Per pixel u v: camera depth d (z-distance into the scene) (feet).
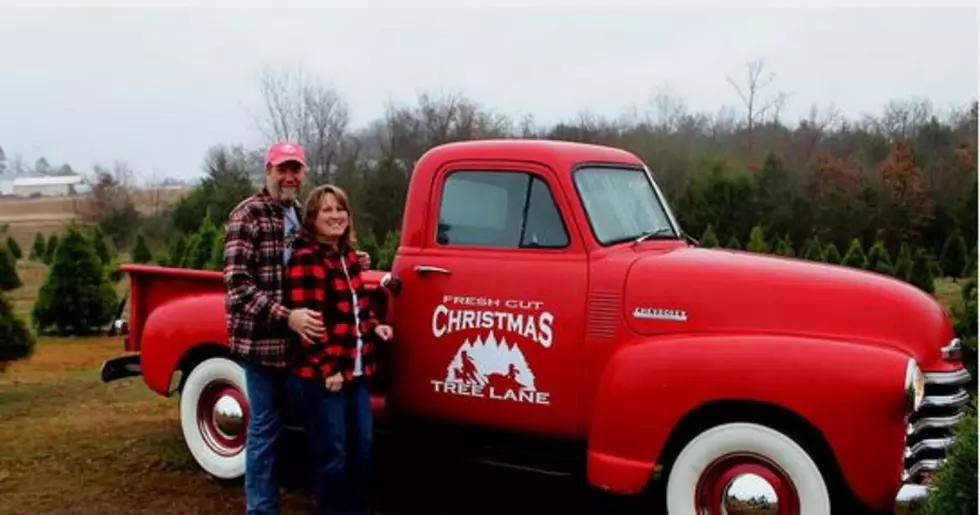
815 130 114.52
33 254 104.32
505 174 14.60
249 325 13.62
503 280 14.23
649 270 13.46
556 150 14.43
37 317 44.01
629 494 12.85
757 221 89.56
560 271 13.88
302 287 13.33
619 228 14.55
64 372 32.37
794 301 12.66
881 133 112.06
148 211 126.72
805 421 11.98
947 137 107.96
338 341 13.50
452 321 14.60
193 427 17.35
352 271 13.87
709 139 116.16
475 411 14.49
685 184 97.45
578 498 16.24
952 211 93.76
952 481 9.82
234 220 13.55
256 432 14.02
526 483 17.11
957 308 25.13
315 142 105.60
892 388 11.37
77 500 16.08
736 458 12.51
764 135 116.06
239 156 104.58
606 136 110.73
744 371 12.08
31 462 18.37
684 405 12.43
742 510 12.36
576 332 13.65
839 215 92.27
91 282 44.60
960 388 12.60
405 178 92.73
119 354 37.96
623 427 12.83
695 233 88.84
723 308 12.89
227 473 16.88
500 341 14.19
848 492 12.21
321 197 13.35
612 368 13.21
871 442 11.46
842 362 11.68
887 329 12.28
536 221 14.28
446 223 15.02
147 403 24.62
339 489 14.16
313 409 13.56
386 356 15.25
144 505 15.87
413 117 104.63
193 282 17.49
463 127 104.12
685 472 12.73
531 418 14.02
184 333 17.11
